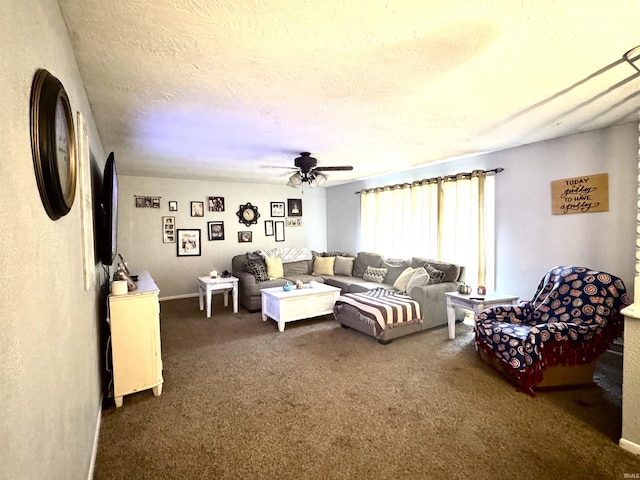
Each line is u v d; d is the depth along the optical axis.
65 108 1.23
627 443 1.88
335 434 2.04
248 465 1.78
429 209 5.04
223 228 6.47
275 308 4.26
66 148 1.23
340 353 3.37
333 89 2.29
